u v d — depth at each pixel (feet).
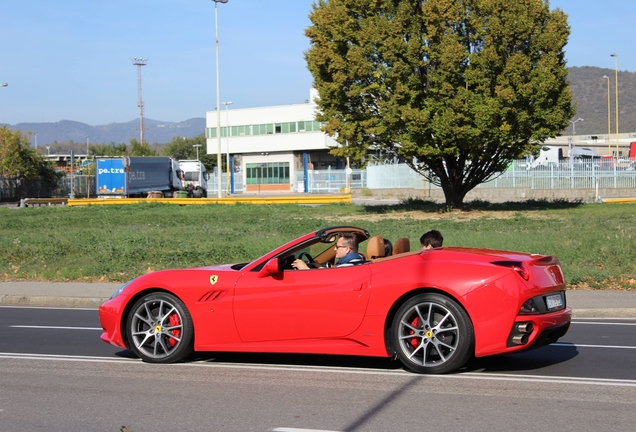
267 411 19.25
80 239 74.38
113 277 51.34
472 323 22.08
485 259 22.80
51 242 70.44
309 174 237.25
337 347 23.65
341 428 17.61
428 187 176.35
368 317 23.13
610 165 153.28
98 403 20.38
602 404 19.52
